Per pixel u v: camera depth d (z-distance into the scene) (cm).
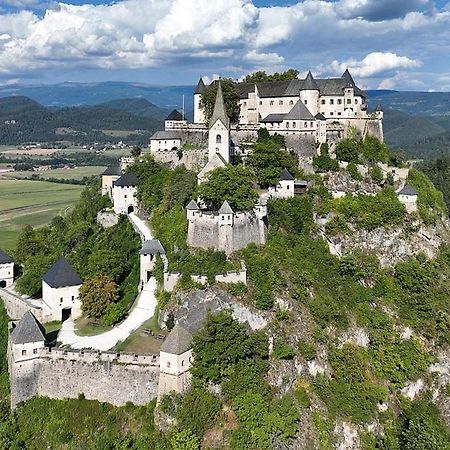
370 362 13600
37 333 11175
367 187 17875
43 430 10712
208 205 14362
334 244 15875
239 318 12181
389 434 12400
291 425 10675
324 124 19188
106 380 10800
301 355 12262
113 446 10175
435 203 18962
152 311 12950
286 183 15825
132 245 15362
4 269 16138
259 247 14088
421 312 14938
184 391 10344
